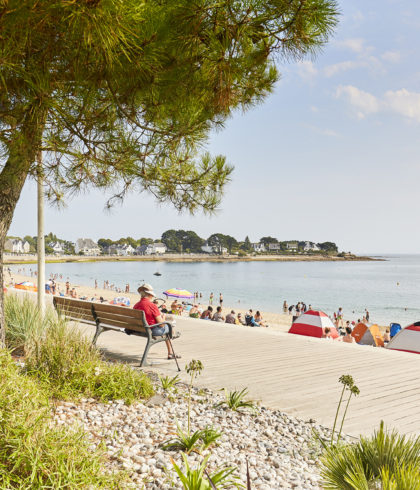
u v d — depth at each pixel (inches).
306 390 228.2
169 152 205.3
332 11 142.4
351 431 173.2
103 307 289.4
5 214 196.7
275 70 202.4
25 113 159.9
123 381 188.7
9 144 166.4
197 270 6560.0
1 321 209.3
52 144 171.8
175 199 229.8
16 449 89.9
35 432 96.3
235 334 404.2
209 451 139.9
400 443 93.1
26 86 147.9
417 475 76.1
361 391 229.1
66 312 317.7
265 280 4389.8
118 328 293.1
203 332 412.8
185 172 223.0
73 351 194.4
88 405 169.0
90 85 158.1
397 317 1964.8
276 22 149.3
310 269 7229.3
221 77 161.0
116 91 166.4
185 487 92.7
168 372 253.1
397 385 241.9
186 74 162.7
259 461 136.9
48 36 134.6
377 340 692.1
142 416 165.5
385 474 78.2
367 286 3715.6
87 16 116.6
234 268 7381.9
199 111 192.7
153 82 162.1
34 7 115.5
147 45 142.9
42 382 173.6
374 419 187.8
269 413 190.9
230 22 143.4
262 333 412.2
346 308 2260.1
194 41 146.3
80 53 142.6
